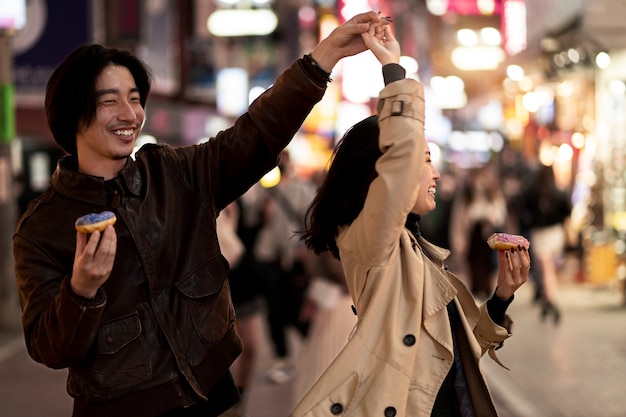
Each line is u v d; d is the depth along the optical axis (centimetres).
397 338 377
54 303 330
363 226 376
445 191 2005
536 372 1081
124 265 352
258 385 1071
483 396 390
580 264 1911
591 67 1783
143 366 347
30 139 2638
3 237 1502
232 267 865
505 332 417
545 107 2484
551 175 1448
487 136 5016
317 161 4062
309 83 387
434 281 387
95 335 337
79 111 361
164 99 2855
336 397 373
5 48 1490
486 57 3247
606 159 1792
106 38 1917
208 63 3256
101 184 357
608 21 1463
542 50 1809
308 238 418
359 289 389
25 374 1140
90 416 346
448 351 380
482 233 1698
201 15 3206
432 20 4575
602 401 933
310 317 846
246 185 396
